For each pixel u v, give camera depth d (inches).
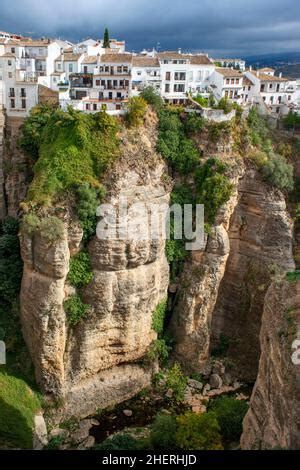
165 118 2122.3
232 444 1542.8
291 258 2123.5
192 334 2058.3
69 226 1764.3
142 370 1993.1
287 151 2470.5
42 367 1766.7
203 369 2078.0
